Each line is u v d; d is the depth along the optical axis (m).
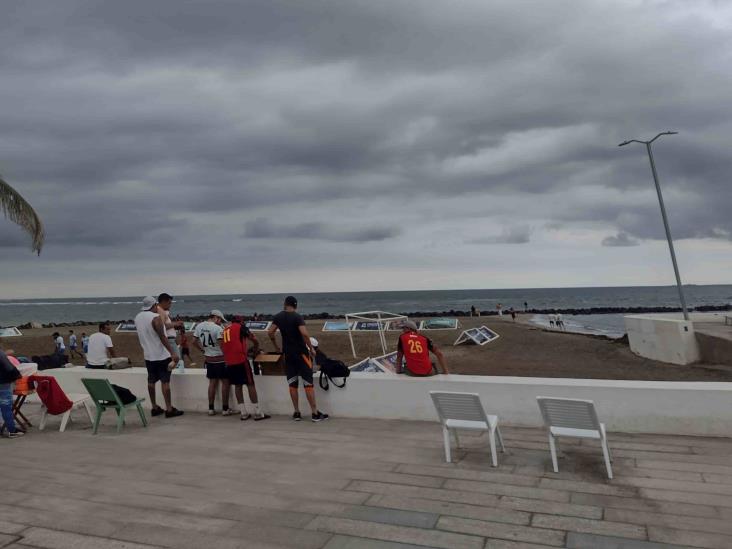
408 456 6.21
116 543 4.23
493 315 77.00
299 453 6.47
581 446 6.38
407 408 7.87
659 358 22.72
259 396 8.75
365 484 5.36
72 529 4.50
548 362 23.41
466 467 5.78
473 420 5.83
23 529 4.52
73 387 9.95
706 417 6.62
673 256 25.22
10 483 5.67
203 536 4.31
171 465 6.17
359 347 30.22
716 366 19.94
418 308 118.62
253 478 5.64
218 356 8.48
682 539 4.05
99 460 6.45
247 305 167.00
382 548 4.04
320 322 59.31
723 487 5.02
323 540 4.20
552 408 5.50
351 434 7.23
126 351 31.44
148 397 9.43
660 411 6.78
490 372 21.03
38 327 67.81
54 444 7.24
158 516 4.73
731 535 4.09
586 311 87.56
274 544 4.15
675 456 5.94
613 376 19.38
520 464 5.82
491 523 4.40
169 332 10.00
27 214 12.81
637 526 4.28
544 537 4.13
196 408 9.12
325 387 8.25
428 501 4.89
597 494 4.95
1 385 7.60
